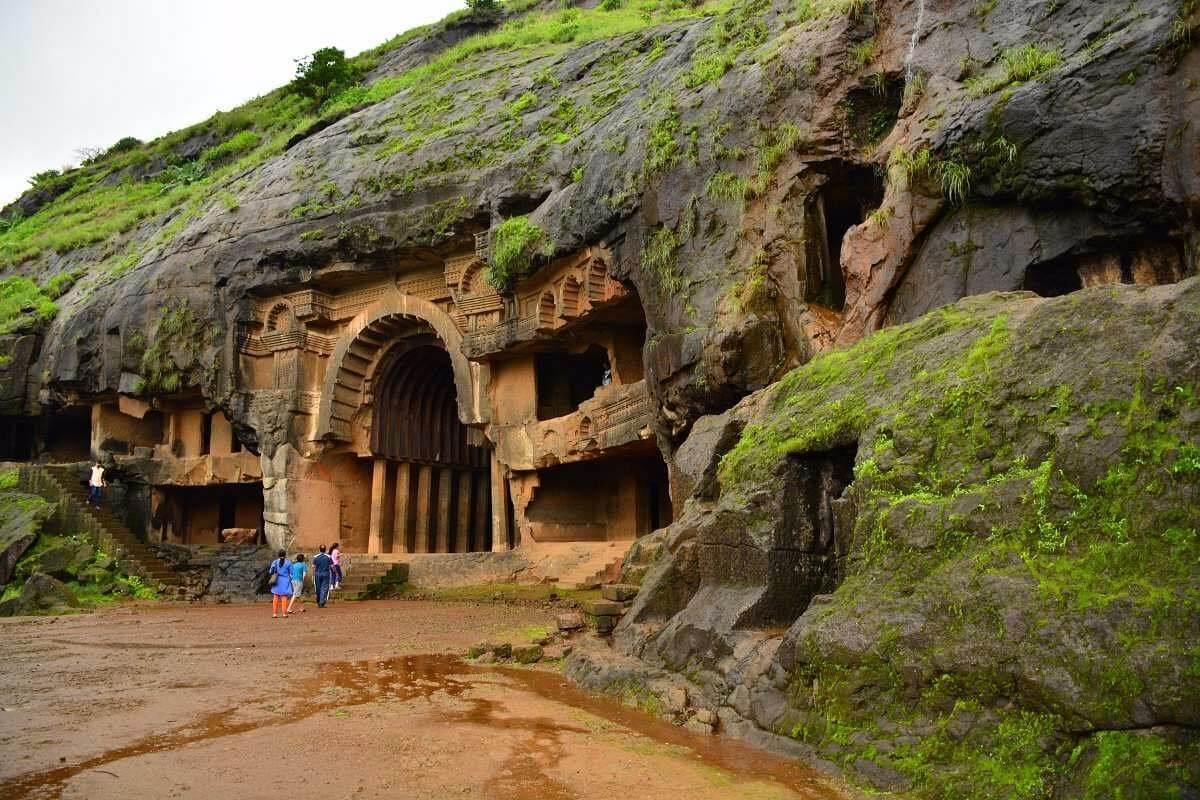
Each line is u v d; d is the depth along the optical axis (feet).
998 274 39.60
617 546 78.64
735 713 24.13
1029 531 19.01
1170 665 15.03
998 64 41.93
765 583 27.09
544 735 23.84
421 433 105.70
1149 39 35.47
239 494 119.34
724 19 67.67
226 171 142.61
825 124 51.98
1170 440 17.40
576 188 70.08
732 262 54.80
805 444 27.76
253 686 32.91
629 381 78.84
